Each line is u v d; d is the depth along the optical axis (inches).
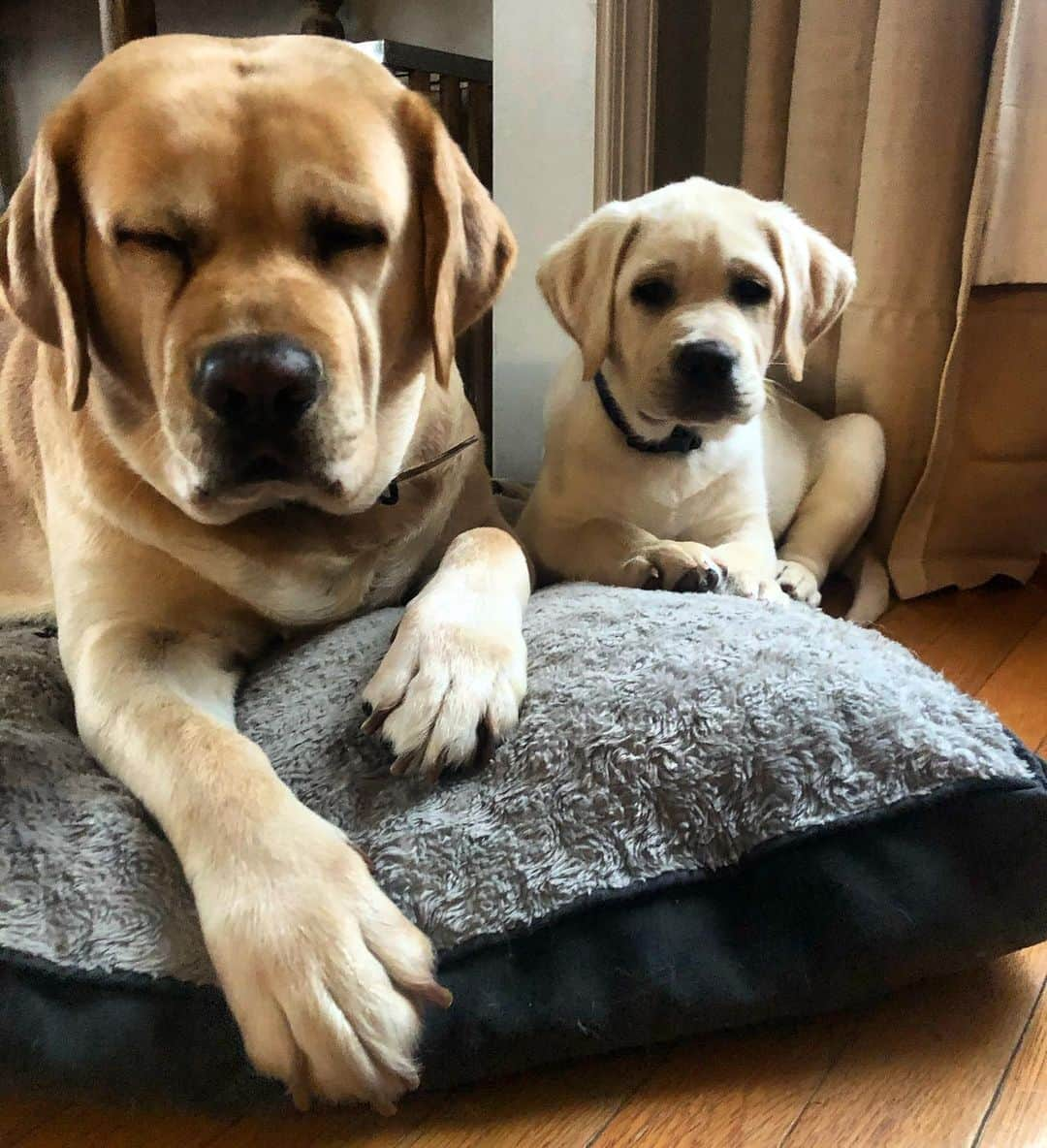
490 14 81.8
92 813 31.4
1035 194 55.4
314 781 32.6
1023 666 53.0
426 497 43.1
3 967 28.0
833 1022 30.4
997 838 29.6
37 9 120.6
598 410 54.2
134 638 37.1
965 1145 26.3
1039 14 52.9
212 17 98.3
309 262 33.6
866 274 61.9
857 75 61.2
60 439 41.1
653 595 41.7
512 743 32.1
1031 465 61.2
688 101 73.4
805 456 64.9
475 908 28.9
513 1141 26.5
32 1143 27.4
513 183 69.6
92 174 33.6
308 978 24.8
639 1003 28.2
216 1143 27.0
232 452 32.3
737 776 30.8
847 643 37.6
